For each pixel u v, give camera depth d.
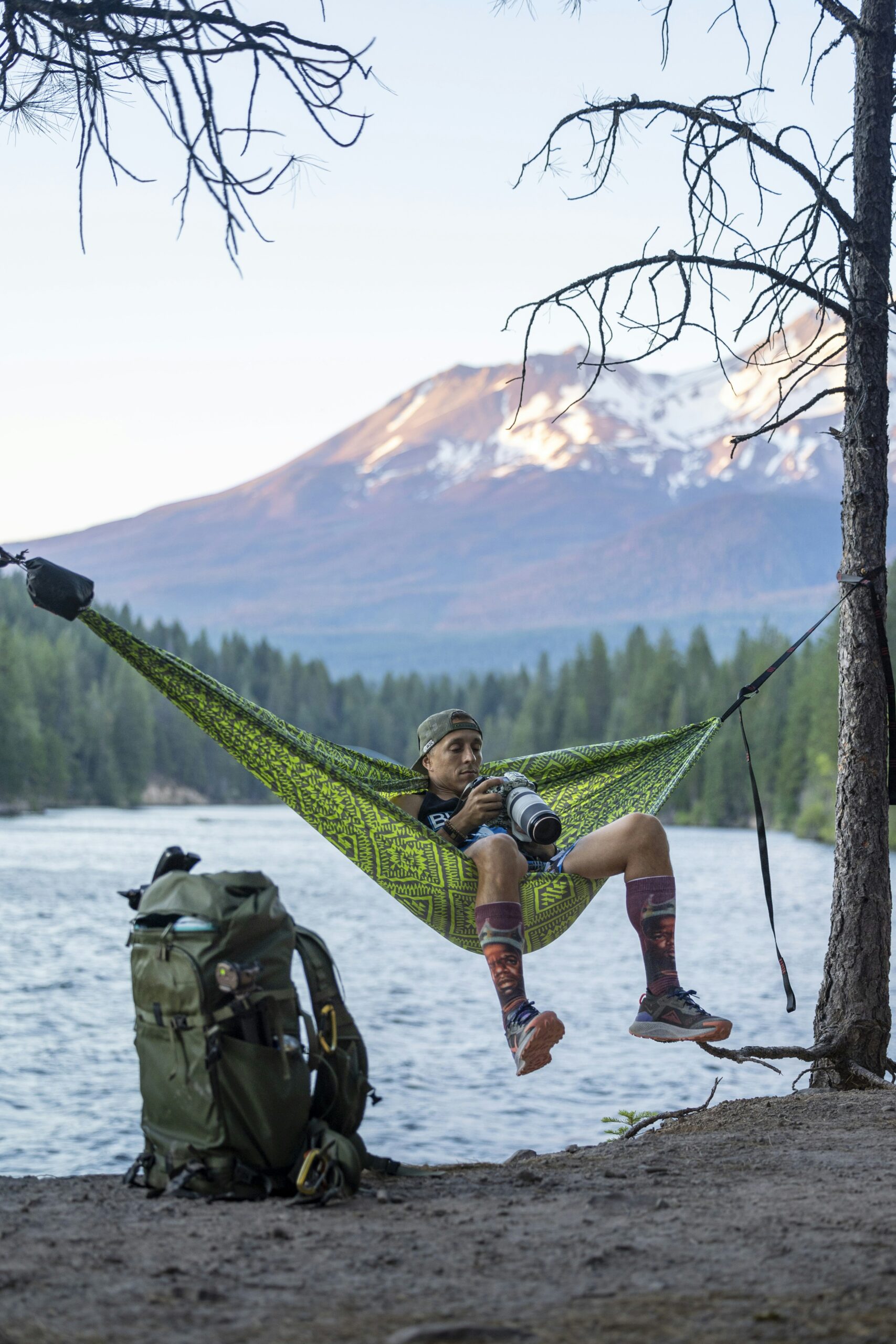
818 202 7.79
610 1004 26.80
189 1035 4.36
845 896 8.03
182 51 5.12
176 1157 4.45
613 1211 4.26
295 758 5.97
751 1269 3.55
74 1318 3.17
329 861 71.25
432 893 5.77
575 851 5.91
